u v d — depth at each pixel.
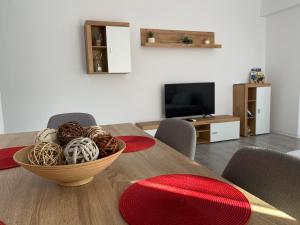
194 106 4.21
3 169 1.05
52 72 3.46
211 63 4.40
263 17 4.73
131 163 1.08
